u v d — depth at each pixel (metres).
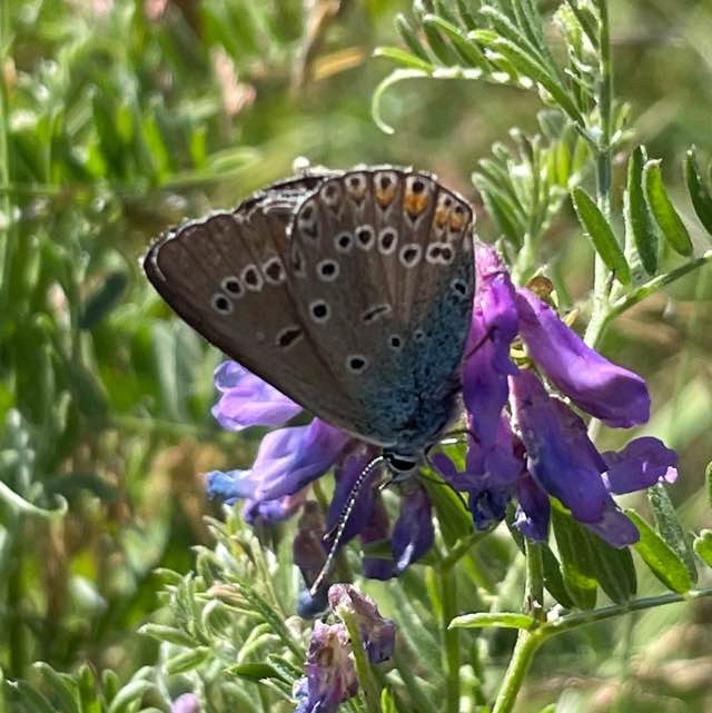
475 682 0.16
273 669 0.15
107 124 0.19
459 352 0.14
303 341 0.14
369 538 0.15
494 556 0.18
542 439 0.13
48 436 0.19
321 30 0.21
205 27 0.21
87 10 0.22
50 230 0.20
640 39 0.24
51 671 0.16
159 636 0.16
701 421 0.22
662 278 0.14
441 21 0.15
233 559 0.16
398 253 0.13
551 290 0.14
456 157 0.25
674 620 0.19
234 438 0.20
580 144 0.16
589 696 0.19
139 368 0.20
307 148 0.24
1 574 0.19
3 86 0.19
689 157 0.14
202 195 0.22
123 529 0.19
